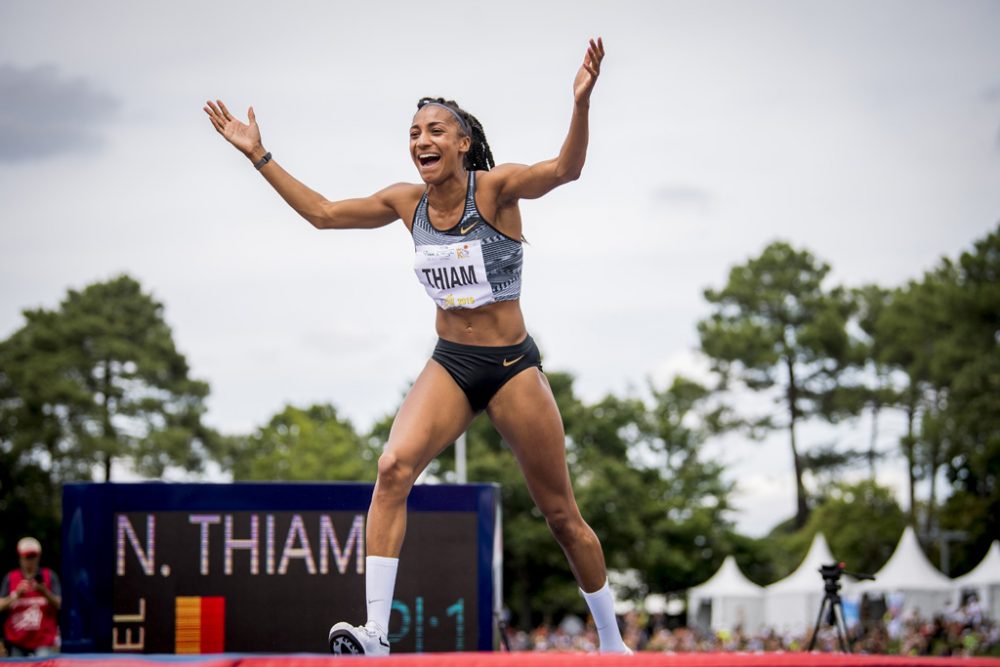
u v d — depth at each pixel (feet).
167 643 50.03
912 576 193.57
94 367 359.46
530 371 33.88
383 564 31.86
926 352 369.09
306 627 50.39
